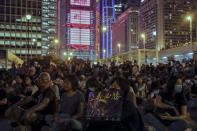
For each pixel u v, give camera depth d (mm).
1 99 8648
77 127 3746
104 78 9484
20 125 4211
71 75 4062
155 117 5148
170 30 177875
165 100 5039
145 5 199750
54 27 138375
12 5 124250
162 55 66750
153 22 183875
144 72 16906
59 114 3881
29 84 7270
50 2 139250
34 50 127500
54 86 7543
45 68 15219
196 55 33312
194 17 183000
